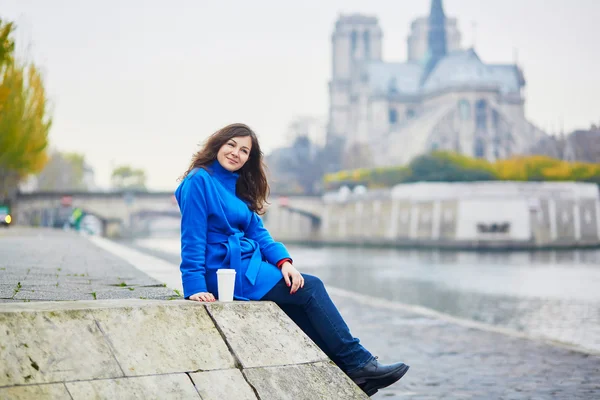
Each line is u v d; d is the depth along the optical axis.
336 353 5.83
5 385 4.19
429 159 116.50
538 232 92.69
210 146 6.14
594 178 101.81
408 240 102.06
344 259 73.62
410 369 11.14
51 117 56.50
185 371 4.81
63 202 104.69
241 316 5.38
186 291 5.68
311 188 184.88
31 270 13.77
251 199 6.29
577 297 33.78
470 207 93.00
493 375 10.62
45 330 4.58
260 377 5.03
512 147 168.88
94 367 4.54
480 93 172.12
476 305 30.61
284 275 5.85
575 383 9.98
